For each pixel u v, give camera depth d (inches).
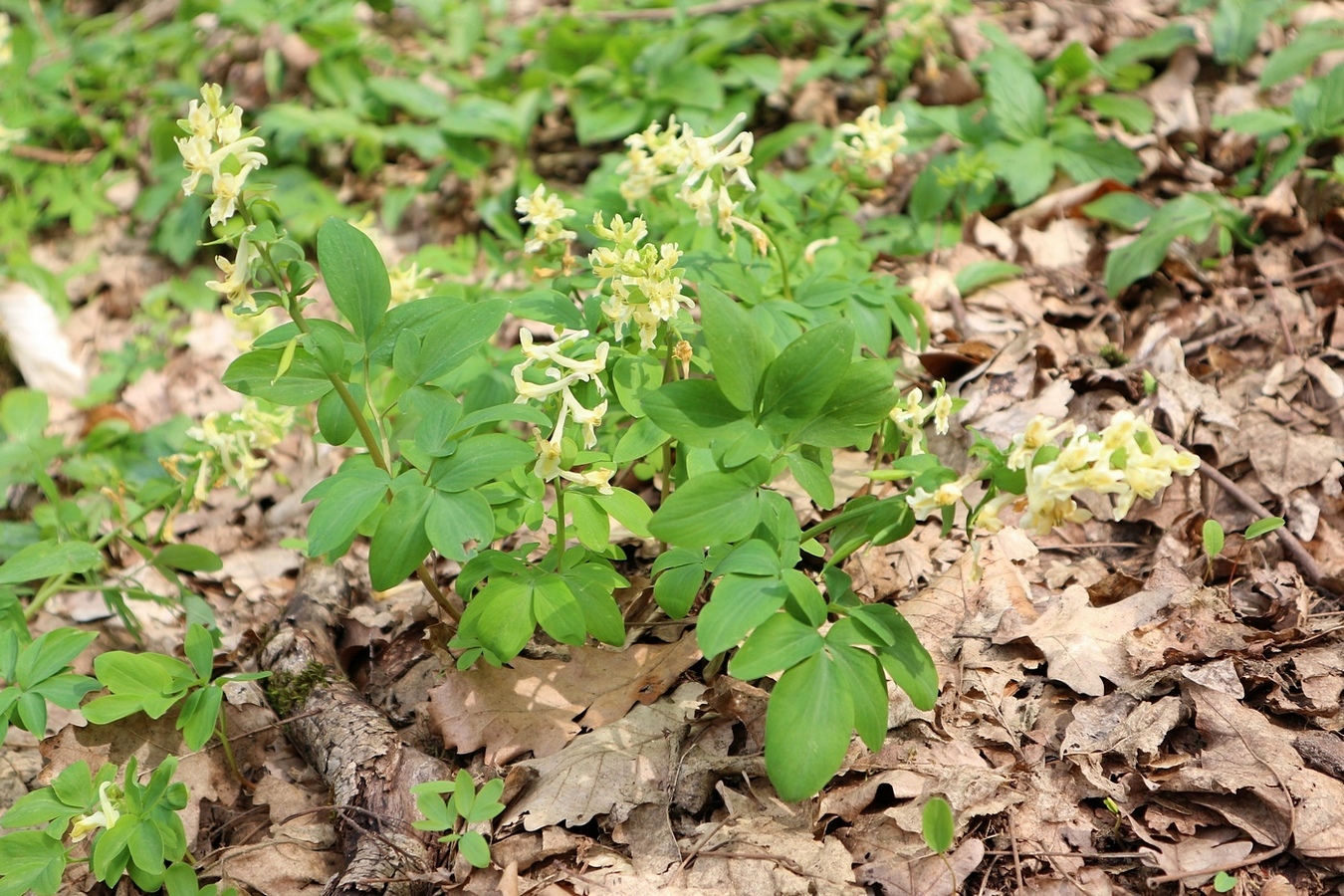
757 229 30.4
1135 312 36.2
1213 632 29.2
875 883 27.0
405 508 26.4
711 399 26.7
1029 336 34.9
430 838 28.3
